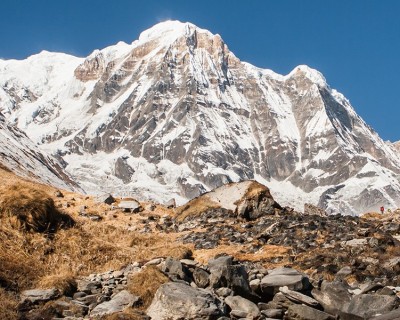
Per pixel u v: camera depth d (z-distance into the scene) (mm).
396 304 14406
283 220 28234
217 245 24672
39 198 22578
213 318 14039
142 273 16875
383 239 22219
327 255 20922
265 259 22031
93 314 15211
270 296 16188
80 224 25547
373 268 18781
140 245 24391
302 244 23438
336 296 15477
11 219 21391
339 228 25766
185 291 14773
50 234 21734
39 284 17516
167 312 14250
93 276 18422
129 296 15867
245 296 16031
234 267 16250
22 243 20312
